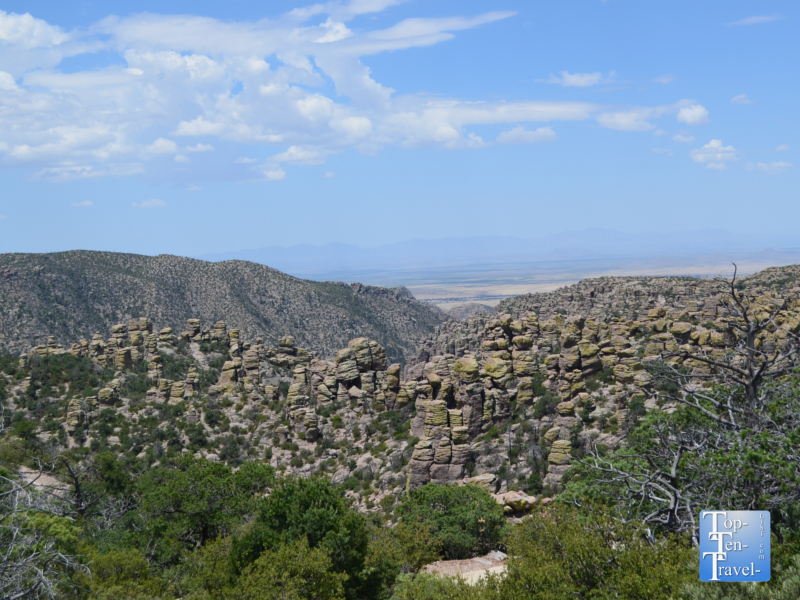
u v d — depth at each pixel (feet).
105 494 195.83
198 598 98.58
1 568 75.36
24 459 234.79
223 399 307.99
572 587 67.92
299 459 247.70
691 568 61.87
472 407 220.43
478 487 150.41
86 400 306.14
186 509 144.56
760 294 388.78
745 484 73.87
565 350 239.71
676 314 358.02
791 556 58.54
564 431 206.69
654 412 128.06
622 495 97.04
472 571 114.83
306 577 85.61
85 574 101.24
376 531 127.13
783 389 93.45
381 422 257.34
